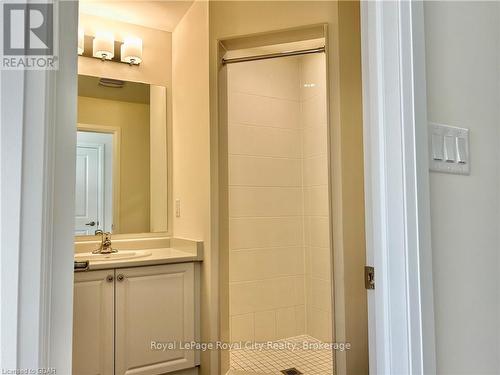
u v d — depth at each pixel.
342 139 1.88
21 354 0.55
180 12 2.49
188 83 2.45
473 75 1.02
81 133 2.45
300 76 2.99
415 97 0.86
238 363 2.47
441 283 0.90
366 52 0.95
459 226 0.95
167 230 2.66
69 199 0.65
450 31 0.98
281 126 2.92
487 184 1.03
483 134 1.03
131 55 2.56
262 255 2.78
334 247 1.87
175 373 2.12
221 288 2.13
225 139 2.23
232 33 2.12
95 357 1.87
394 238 0.85
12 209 0.56
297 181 2.95
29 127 0.58
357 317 1.83
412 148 0.85
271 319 2.78
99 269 1.90
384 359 0.86
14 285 0.55
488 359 0.97
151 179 2.64
